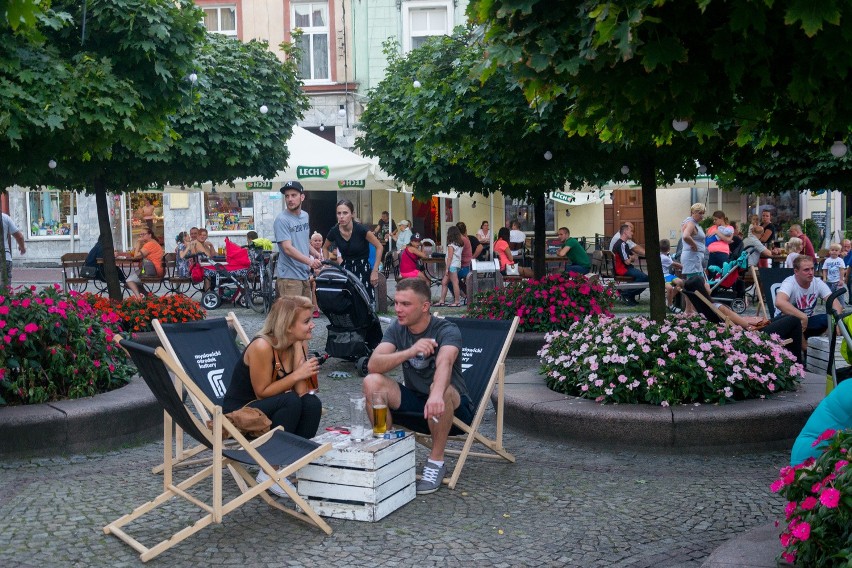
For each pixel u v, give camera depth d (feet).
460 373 19.33
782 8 13.94
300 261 33.50
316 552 15.14
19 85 25.22
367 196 91.09
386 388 18.49
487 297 37.81
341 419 25.13
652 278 28.27
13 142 24.95
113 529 15.75
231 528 16.28
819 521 10.57
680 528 16.21
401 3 88.07
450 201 90.22
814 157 32.68
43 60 25.79
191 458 20.93
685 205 91.30
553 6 14.92
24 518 16.71
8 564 14.52
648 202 28.45
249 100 43.06
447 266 57.06
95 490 18.43
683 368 21.84
